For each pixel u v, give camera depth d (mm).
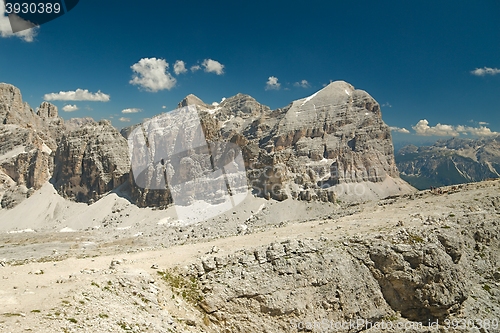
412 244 58844
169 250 60562
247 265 51062
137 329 34281
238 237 71688
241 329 46219
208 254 53656
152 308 40062
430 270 57062
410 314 56344
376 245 58188
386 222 68562
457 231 66188
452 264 60094
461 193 92562
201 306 46094
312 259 54250
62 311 32000
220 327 45469
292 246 54812
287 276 51281
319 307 51094
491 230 72000
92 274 42781
